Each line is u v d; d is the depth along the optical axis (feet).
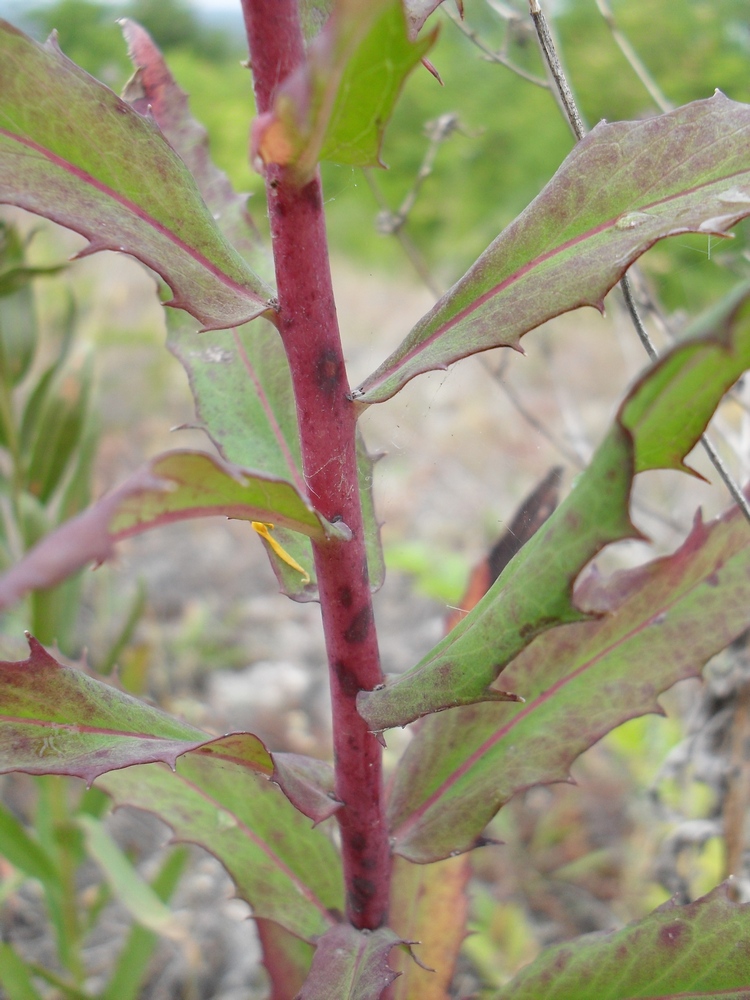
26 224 1.29
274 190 0.26
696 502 0.93
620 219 0.27
